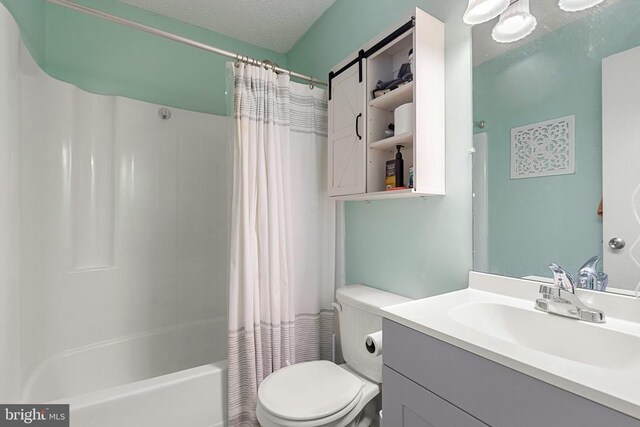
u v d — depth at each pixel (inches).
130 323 76.5
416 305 37.8
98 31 77.4
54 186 64.2
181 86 88.1
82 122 71.9
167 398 52.4
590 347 30.3
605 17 34.1
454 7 49.2
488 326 37.5
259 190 61.6
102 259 74.7
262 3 79.5
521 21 40.5
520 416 23.5
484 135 45.2
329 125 66.7
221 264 91.3
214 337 87.9
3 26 43.5
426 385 31.1
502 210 43.2
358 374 56.1
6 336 44.5
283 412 41.4
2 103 43.6
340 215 74.5
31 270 55.8
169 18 86.0
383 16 62.9
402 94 50.9
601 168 34.1
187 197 86.2
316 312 71.8
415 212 55.9
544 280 38.9
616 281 33.1
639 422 17.7
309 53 90.3
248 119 60.9
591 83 35.0
